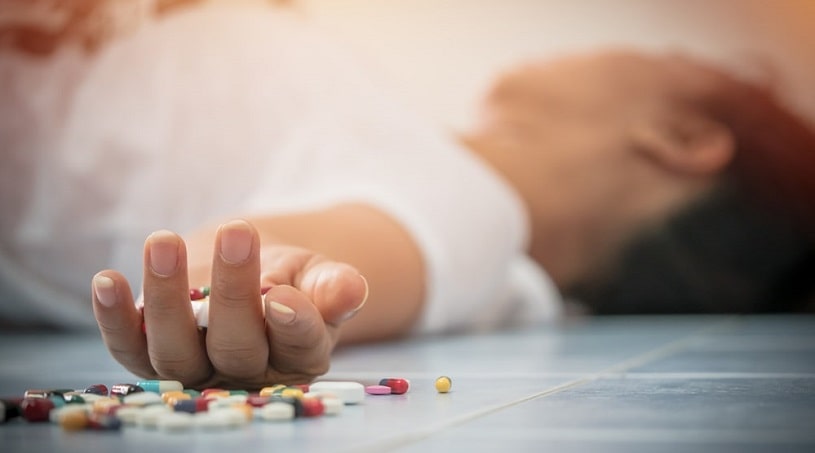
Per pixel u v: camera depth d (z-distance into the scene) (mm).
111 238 1656
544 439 522
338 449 506
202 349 645
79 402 593
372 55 2008
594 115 1938
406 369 812
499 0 1998
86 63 1776
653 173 1914
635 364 819
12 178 1722
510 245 1494
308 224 1071
